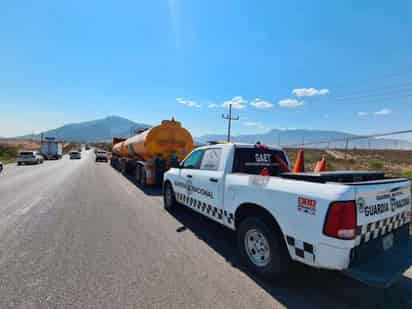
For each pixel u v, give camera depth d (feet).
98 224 17.30
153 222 18.11
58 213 20.04
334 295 9.07
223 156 13.76
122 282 9.61
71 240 14.08
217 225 17.65
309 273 10.63
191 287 9.38
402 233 10.11
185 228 16.87
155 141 36.09
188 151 37.86
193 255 12.42
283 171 14.75
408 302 8.65
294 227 8.76
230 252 12.89
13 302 8.16
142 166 37.06
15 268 10.60
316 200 8.07
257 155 14.17
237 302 8.47
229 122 124.06
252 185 10.83
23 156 89.10
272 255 9.65
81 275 10.09
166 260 11.76
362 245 8.02
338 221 7.52
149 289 9.16
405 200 10.22
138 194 30.17
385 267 7.92
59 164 89.25
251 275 10.44
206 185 14.60
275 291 9.23
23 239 14.12
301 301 8.63
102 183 39.32
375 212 8.44
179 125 37.60
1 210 20.94
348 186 7.70
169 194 21.42
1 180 41.52
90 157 155.22
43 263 11.12
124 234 15.35
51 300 8.31
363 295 9.08
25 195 27.96
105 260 11.57
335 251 7.56
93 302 8.25
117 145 65.87
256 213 11.28
